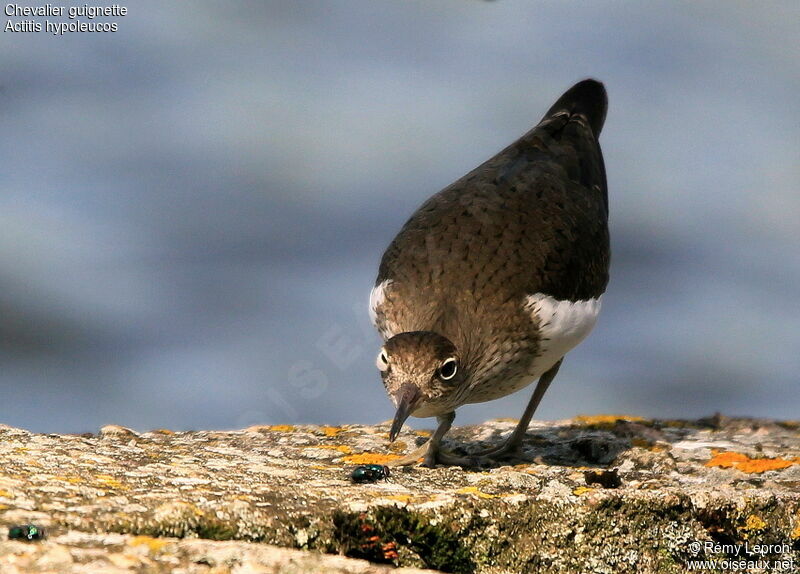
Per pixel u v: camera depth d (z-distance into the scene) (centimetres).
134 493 711
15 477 727
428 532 732
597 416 1192
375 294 1094
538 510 765
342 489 769
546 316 1047
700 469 972
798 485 891
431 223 1109
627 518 784
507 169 1183
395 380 951
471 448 1079
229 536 665
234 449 988
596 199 1220
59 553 572
